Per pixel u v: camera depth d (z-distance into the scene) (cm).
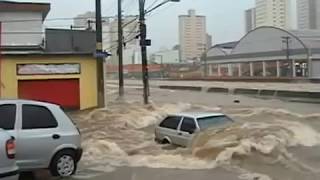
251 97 4997
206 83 8375
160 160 1408
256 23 16525
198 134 1593
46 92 3186
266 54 11206
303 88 5594
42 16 3872
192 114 1698
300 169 1253
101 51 3078
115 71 13638
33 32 3769
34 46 3572
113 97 5278
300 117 2636
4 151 791
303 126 1978
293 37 10350
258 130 1658
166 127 1758
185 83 8719
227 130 1609
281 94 4975
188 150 1557
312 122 2352
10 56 3111
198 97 5053
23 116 1045
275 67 10931
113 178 1164
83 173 1227
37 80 3167
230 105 3772
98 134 2116
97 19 3044
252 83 7806
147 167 1313
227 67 12925
